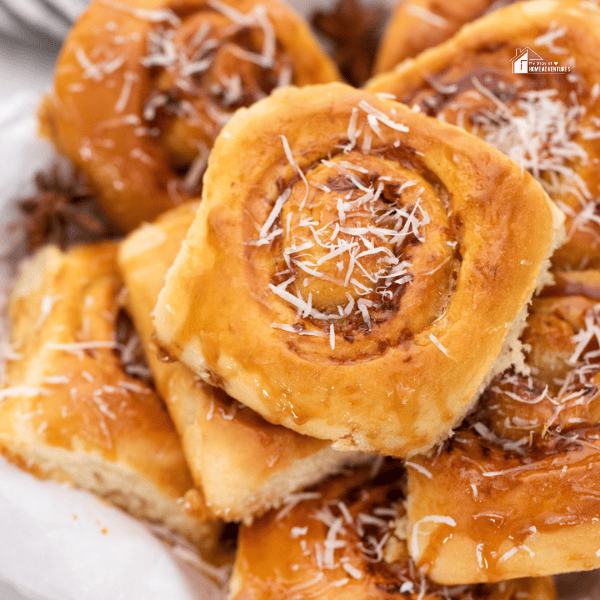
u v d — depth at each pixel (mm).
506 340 311
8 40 394
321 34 396
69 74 357
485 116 331
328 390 298
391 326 299
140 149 357
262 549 324
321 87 314
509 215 303
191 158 366
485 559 303
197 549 340
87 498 332
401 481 329
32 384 332
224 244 303
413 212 302
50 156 367
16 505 323
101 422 329
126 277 340
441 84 335
